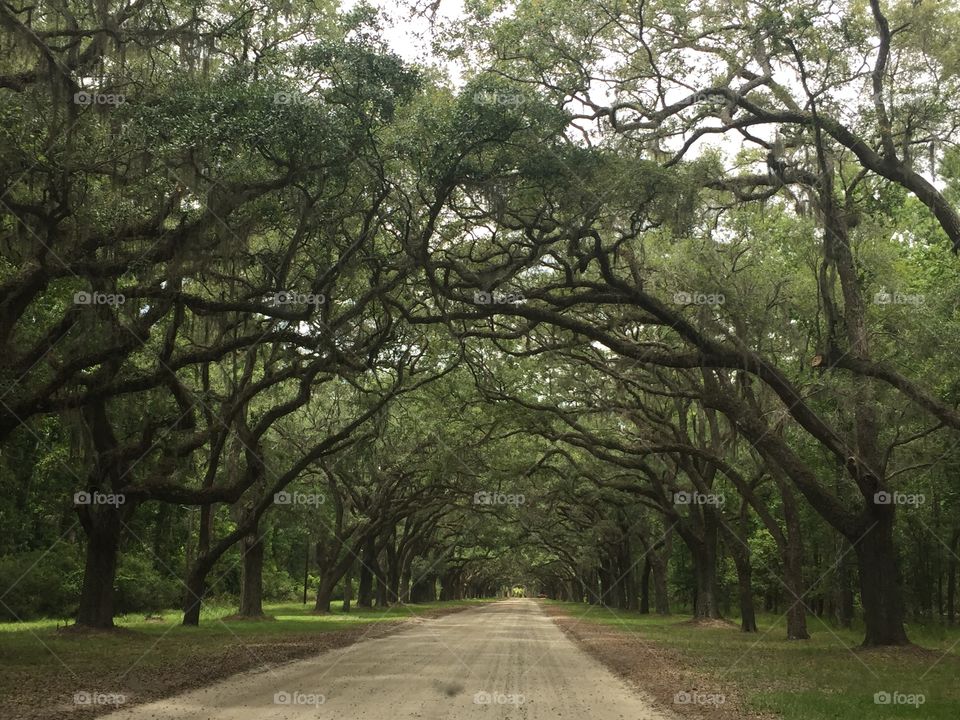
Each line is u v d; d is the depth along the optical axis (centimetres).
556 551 8194
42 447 3928
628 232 2194
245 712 1221
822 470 3741
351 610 5672
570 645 2881
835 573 4472
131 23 1922
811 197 2409
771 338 2706
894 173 2198
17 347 2231
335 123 1838
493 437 4153
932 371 2331
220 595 6225
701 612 4403
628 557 6900
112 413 2788
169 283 2023
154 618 4041
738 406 2647
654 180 1984
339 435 3023
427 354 3238
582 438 3694
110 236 1931
